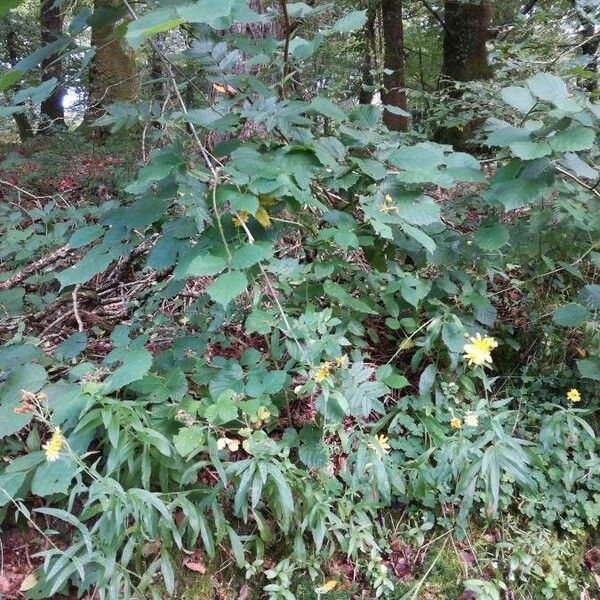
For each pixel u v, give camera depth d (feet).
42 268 8.72
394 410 7.00
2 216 10.73
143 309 7.96
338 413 5.50
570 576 6.24
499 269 7.18
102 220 5.16
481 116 11.39
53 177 15.42
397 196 5.34
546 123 5.60
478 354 5.84
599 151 6.63
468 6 19.63
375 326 8.29
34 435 5.62
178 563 5.78
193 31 5.74
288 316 6.26
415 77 29.78
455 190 9.66
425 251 6.63
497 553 6.36
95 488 4.54
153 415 5.41
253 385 5.24
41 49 4.08
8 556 5.53
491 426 5.83
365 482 6.24
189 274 3.77
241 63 6.31
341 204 6.82
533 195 5.09
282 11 5.55
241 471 5.20
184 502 5.18
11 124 26.02
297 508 5.79
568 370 7.57
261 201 4.85
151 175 4.22
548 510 6.50
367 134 5.76
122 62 16.62
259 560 5.85
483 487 6.63
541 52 10.76
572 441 6.68
